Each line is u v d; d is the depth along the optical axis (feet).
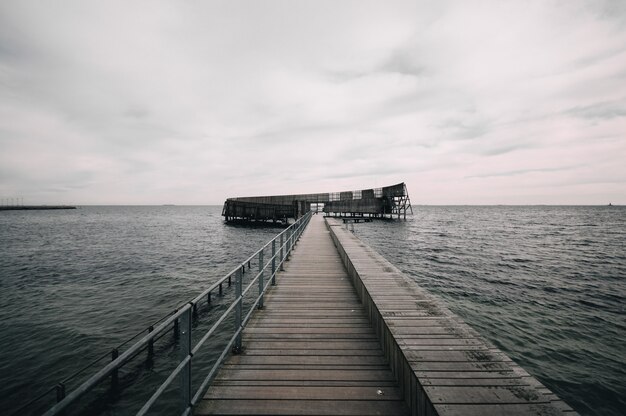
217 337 30.58
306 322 14.89
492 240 106.42
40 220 285.02
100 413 20.39
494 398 6.80
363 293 16.93
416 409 7.77
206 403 8.91
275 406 8.79
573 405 19.98
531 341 28.22
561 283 48.88
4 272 63.52
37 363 26.40
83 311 39.27
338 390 9.48
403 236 117.08
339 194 210.18
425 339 9.83
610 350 26.48
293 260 30.94
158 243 110.42
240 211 188.14
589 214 371.97
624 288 45.93
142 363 26.12
